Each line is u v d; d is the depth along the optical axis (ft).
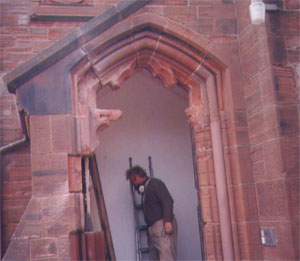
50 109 13.67
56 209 13.05
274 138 13.32
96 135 14.60
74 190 13.38
